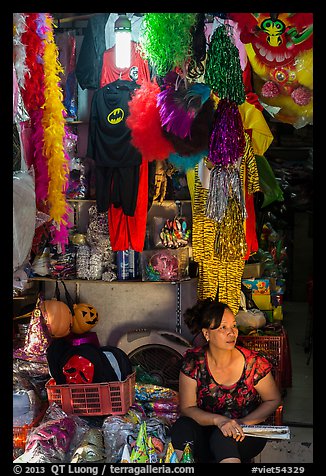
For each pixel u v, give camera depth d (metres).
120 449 4.36
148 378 5.41
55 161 4.81
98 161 5.26
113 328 5.86
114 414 4.71
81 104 5.78
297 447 4.84
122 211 5.43
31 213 4.09
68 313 5.40
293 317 9.73
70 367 4.74
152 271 5.44
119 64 4.67
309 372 7.14
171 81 4.64
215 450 3.84
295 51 4.67
